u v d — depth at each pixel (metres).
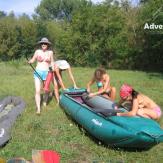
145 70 30.20
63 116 9.57
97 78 9.81
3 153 6.98
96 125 7.49
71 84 15.40
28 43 42.69
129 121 7.12
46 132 8.34
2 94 12.52
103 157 6.98
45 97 10.59
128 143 6.98
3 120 8.63
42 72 10.12
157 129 6.93
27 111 10.02
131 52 32.03
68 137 7.98
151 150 7.36
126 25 33.41
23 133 8.22
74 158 6.95
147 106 8.23
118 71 26.12
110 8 34.34
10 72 21.47
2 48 41.88
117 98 11.83
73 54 34.59
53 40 45.34
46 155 5.85
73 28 34.75
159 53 30.58
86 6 35.31
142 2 34.12
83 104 9.02
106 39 33.28
